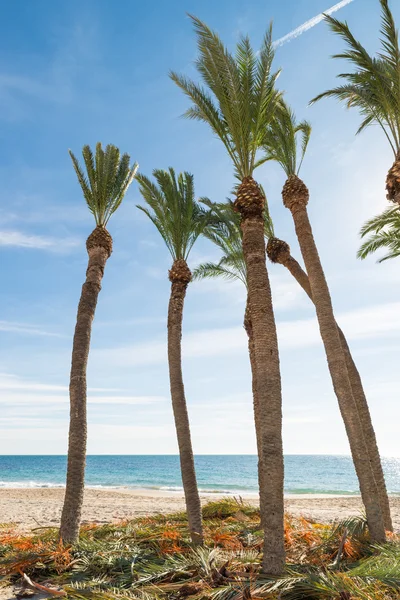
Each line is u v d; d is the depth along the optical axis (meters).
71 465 8.70
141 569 6.51
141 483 59.06
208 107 9.15
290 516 11.41
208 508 13.19
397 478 72.94
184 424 9.48
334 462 122.75
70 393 9.20
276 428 6.48
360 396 10.33
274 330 7.06
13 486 51.16
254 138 8.48
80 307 9.92
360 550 7.11
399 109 9.70
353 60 10.06
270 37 8.50
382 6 9.63
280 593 4.67
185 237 11.15
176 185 11.30
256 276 7.36
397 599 4.35
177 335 10.25
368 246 15.22
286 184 11.20
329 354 9.29
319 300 9.84
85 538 8.78
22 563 6.97
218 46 8.21
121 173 11.45
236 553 7.42
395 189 9.59
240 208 7.97
